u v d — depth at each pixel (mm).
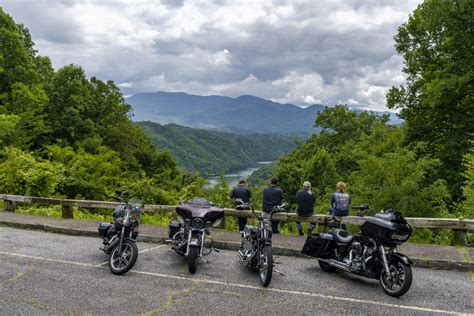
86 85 49594
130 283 6391
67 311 5223
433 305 5672
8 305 5379
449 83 20719
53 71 48344
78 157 21578
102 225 7898
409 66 26938
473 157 13555
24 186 16000
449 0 21578
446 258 7656
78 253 8203
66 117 43562
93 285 6242
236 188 10430
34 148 40188
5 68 35500
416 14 26438
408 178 12969
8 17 36094
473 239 9992
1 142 28031
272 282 6625
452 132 24234
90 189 18828
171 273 6988
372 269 6332
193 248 6859
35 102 34094
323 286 6457
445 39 23031
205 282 6539
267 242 6508
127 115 59281
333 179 37312
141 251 8555
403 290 5801
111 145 54188
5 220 11094
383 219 6195
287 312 5355
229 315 5215
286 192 37812
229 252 8711
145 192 18531
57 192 17812
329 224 7496
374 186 13641
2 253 8062
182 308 5414
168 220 13367
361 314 5324
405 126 27875
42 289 6016
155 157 66062
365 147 31016
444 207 12945
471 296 6051
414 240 10852
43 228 10578
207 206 7633
